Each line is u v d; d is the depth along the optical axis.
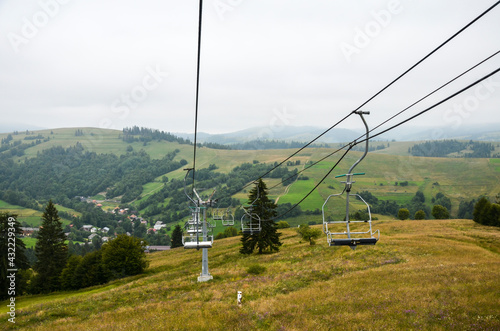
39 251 86.31
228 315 24.56
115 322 27.58
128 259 75.44
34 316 34.81
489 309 19.42
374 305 22.78
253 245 71.25
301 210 184.25
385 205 189.62
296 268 46.41
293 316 22.58
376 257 47.94
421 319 19.12
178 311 28.08
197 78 15.95
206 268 46.62
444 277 28.70
